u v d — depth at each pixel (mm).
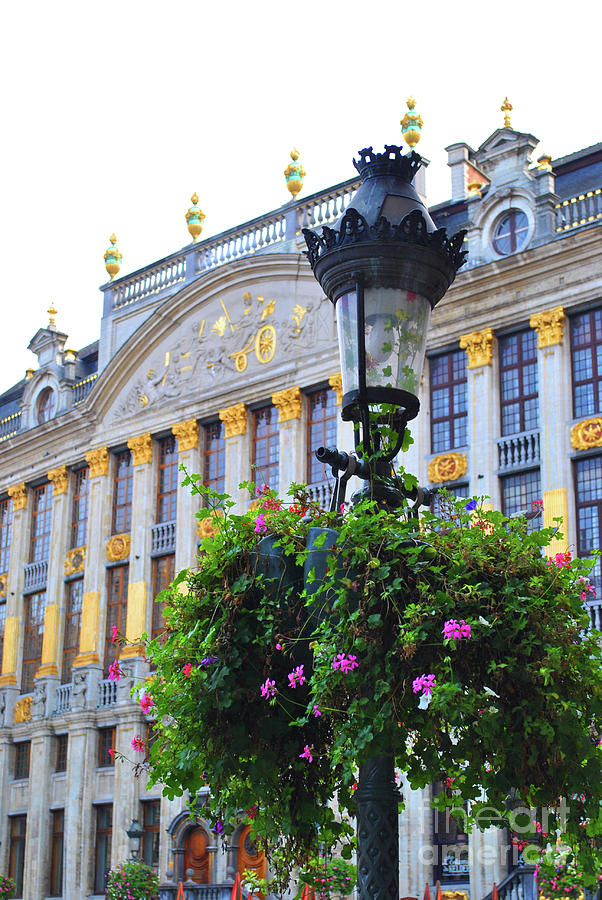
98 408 45438
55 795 43688
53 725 44344
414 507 8633
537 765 8383
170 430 42812
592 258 32594
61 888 42500
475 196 35594
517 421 33562
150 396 43688
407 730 8133
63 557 46281
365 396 8750
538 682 8164
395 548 8305
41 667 45625
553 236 33625
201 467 41906
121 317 46406
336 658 7980
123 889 36688
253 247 42000
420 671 8086
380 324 8984
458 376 35031
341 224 9023
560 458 31922
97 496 45000
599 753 8555
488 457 33438
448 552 8352
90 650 43406
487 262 34812
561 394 32375
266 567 8883
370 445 8805
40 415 49969
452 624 7777
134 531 42906
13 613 48062
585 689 8617
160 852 38562
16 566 48500
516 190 34531
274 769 8828
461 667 8164
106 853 41156
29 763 45438
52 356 49750
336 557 8258
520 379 33812
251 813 9398
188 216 44656
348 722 7965
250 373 40469
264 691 8414
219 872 36344
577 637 8461
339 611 8172
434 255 9016
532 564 8500
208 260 43656
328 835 9500
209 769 9094
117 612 43375
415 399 9031
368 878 7902
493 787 8664
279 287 40188
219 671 8680
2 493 50156
